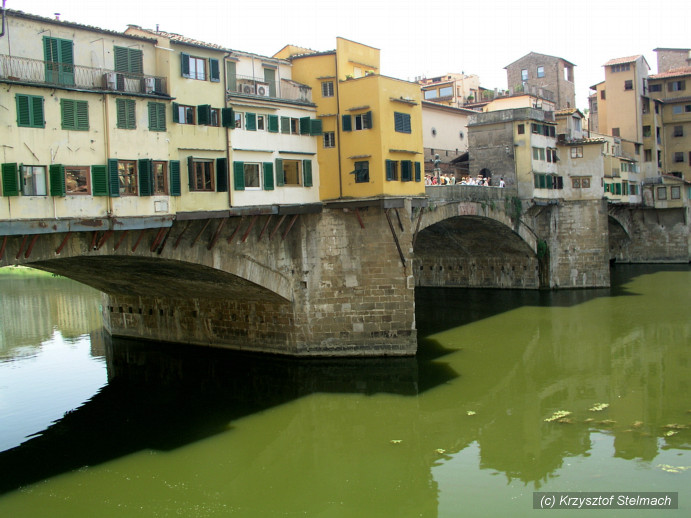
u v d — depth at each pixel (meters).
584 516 18.41
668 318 44.47
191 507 20.03
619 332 40.91
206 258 29.94
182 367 35.00
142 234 27.03
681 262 76.62
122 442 25.02
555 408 27.36
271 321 35.50
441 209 41.81
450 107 62.81
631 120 77.38
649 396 28.45
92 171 24.44
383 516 19.44
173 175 27.28
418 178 35.62
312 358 34.56
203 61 28.98
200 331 38.72
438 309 50.72
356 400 29.09
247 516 19.52
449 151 62.84
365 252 34.16
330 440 24.95
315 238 34.34
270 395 30.09
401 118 34.50
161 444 24.84
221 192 29.50
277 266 33.62
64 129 23.75
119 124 25.31
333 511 19.81
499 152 55.72
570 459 22.19
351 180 33.81
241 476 22.20
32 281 80.50
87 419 27.50
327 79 34.31
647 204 76.50
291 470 22.58
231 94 30.19
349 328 34.38
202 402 29.44
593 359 34.97
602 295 54.78
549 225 57.97
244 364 34.78
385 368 33.31
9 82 22.08
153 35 28.39
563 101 77.88
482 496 19.95
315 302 34.44
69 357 38.28
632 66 77.06
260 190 31.58
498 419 26.34
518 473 21.38
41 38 23.86
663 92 82.25
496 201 49.75
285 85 34.12
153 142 26.52
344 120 33.88
